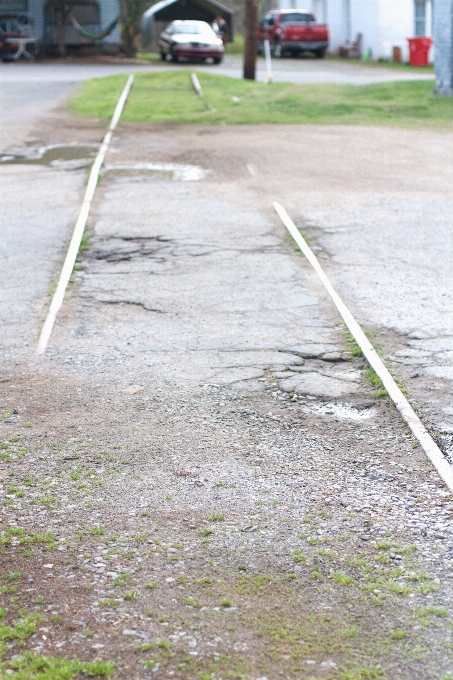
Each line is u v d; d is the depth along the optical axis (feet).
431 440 16.52
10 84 94.94
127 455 16.26
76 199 42.06
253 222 36.81
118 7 135.23
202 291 27.25
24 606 11.49
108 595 11.75
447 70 76.74
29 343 22.86
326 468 15.71
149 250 32.58
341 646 10.64
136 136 63.00
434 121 66.80
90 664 10.21
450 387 19.30
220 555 12.77
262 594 11.78
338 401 18.90
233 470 15.62
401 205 39.42
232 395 19.22
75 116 73.31
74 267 30.30
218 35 137.39
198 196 42.55
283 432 17.34
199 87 86.99
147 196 42.75
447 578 12.09
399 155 53.11
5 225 37.06
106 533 13.44
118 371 20.75
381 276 28.45
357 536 13.29
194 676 10.12
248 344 22.48
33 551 12.91
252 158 53.11
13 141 61.21
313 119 69.31
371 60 135.54
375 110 72.69
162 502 14.43
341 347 22.22
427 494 14.64
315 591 11.84
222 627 11.02
